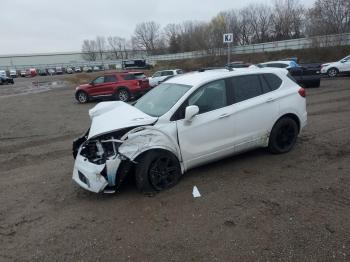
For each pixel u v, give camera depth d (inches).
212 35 2352.4
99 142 184.1
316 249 131.3
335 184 187.9
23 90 1285.7
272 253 130.4
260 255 129.6
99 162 181.3
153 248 138.6
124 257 134.0
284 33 2657.5
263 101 223.6
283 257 127.8
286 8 2659.9
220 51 2165.4
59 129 410.9
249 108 217.0
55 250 141.6
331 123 336.8
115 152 178.4
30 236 153.9
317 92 615.8
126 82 703.7
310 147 255.4
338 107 434.0
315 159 229.0
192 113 187.3
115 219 163.9
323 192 179.0
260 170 213.9
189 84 208.8
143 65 2625.5
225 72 220.8
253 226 149.9
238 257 129.3
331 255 127.3
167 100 205.6
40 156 290.7
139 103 226.8
